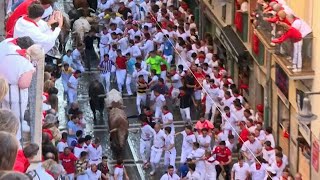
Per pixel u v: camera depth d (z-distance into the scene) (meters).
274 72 52.12
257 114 53.59
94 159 48.94
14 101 23.19
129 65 60.91
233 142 50.75
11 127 19.22
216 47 63.84
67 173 46.97
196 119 56.50
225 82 55.44
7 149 17.75
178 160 53.06
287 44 46.69
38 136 24.64
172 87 57.75
